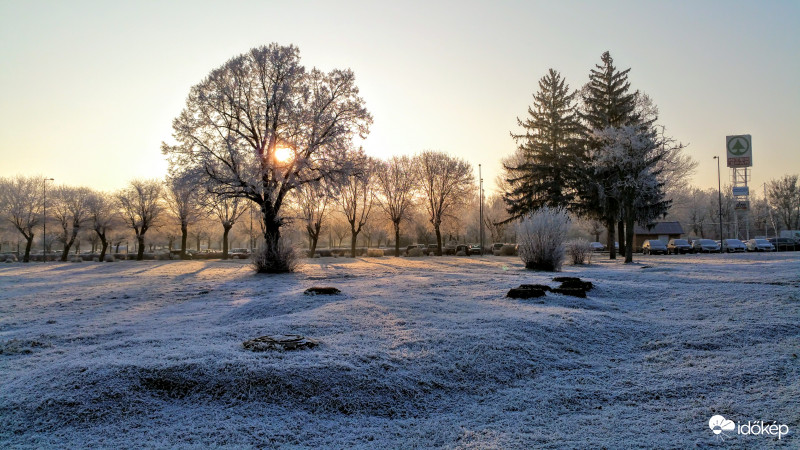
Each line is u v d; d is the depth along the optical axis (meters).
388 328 10.31
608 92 39.31
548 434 5.81
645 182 31.92
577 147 41.38
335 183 29.14
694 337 9.98
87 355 8.55
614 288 16.95
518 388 7.50
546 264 24.45
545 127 44.78
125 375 7.04
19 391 6.77
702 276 19.33
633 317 12.29
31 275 30.75
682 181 48.88
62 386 6.77
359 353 8.16
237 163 28.03
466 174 54.12
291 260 26.77
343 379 7.14
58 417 6.13
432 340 9.18
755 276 18.45
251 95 29.09
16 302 16.62
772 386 7.00
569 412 6.61
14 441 5.65
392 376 7.39
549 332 10.09
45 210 54.44
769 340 9.50
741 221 79.81
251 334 9.91
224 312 13.52
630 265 28.12
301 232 64.25
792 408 6.13
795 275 17.61
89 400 6.45
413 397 6.99
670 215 67.44
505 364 8.22
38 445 5.53
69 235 56.47
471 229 74.75
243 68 28.59
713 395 6.89
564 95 44.94
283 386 6.90
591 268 26.08
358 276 23.84
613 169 34.06
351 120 30.52
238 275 26.20
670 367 8.33
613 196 35.09
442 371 7.78
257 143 28.86
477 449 5.40
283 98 28.03
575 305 13.73
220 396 6.75
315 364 7.48
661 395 7.06
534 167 43.28
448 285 18.47
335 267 31.16
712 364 8.19
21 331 11.45
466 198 55.56
